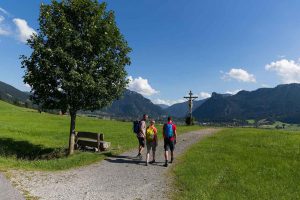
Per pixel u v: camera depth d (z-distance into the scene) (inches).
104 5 967.6
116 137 1336.1
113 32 970.1
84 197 514.0
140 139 850.8
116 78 992.2
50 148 1118.4
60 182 597.6
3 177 604.7
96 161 810.2
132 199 516.7
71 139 973.8
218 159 852.0
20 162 753.0
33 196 501.0
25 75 934.4
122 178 649.6
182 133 1562.5
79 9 941.2
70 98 941.2
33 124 1812.3
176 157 892.0
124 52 992.9
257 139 1299.2
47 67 888.9
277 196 559.5
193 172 700.7
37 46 906.1
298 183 645.3
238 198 536.4
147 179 646.5
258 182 641.6
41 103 980.6
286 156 911.0
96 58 962.7
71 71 893.8
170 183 621.3
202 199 519.5
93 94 958.4
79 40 910.4
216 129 1937.7
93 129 1706.4
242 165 781.3
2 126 1574.8
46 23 927.7
